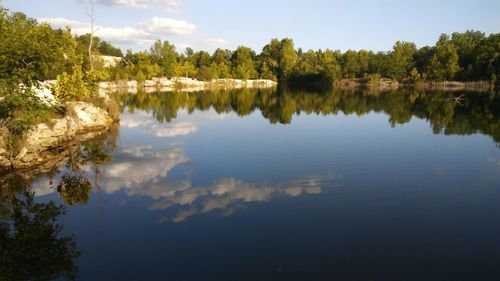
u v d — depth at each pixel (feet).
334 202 47.78
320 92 306.35
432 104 188.14
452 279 30.55
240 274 31.30
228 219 42.60
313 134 99.19
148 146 84.07
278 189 52.85
